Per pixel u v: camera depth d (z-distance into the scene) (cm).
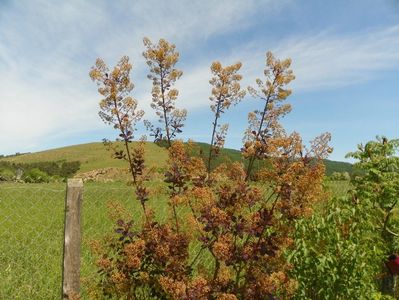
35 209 646
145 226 356
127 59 352
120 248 362
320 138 355
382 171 462
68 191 409
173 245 342
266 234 379
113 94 344
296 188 346
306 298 415
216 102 375
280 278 335
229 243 329
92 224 636
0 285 496
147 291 369
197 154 375
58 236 635
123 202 591
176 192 355
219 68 374
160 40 367
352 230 438
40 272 542
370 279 436
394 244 466
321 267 398
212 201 329
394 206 471
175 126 366
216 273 353
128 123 355
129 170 367
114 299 418
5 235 591
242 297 343
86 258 524
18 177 2647
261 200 363
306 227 423
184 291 312
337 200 449
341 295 429
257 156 349
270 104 360
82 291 445
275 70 363
